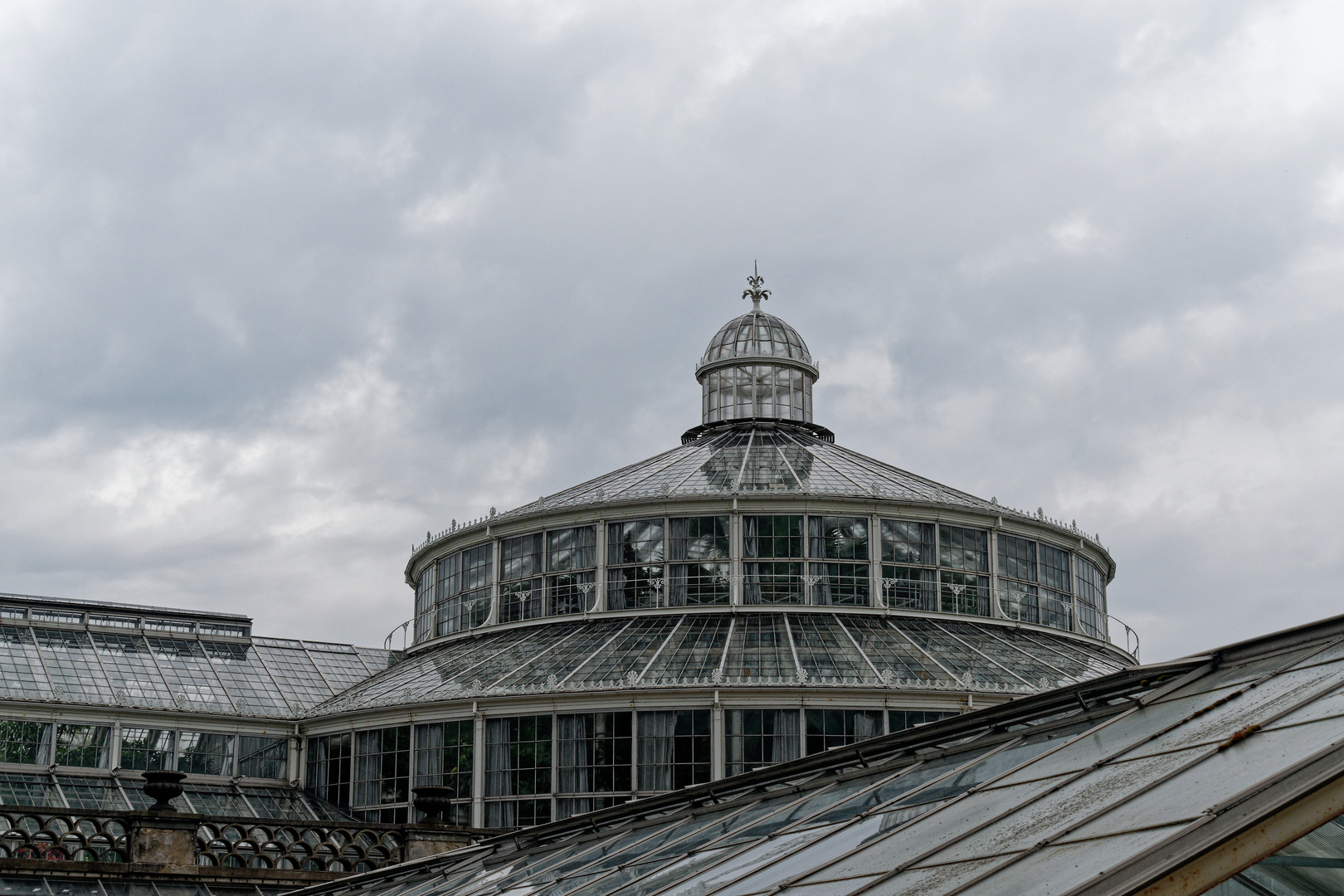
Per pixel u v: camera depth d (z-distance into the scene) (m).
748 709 52.16
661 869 23.44
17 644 64.62
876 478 65.31
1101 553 68.00
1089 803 15.66
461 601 65.31
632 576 60.59
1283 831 13.03
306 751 62.41
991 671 55.38
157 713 61.56
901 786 22.06
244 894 44.78
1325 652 17.70
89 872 42.81
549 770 53.00
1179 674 20.05
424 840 47.66
